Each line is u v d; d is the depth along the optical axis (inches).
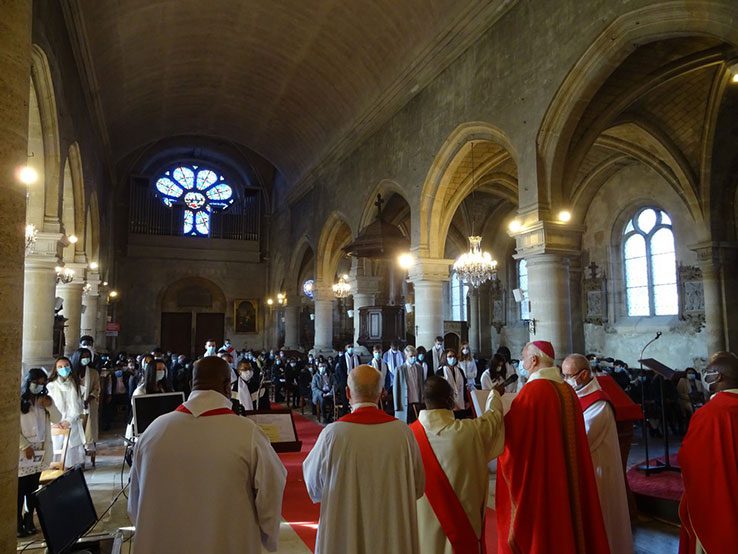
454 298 979.9
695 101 475.8
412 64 564.1
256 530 112.1
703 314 554.3
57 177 427.8
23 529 226.4
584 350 694.5
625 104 410.3
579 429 143.9
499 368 351.9
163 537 104.9
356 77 673.6
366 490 120.0
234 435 111.4
